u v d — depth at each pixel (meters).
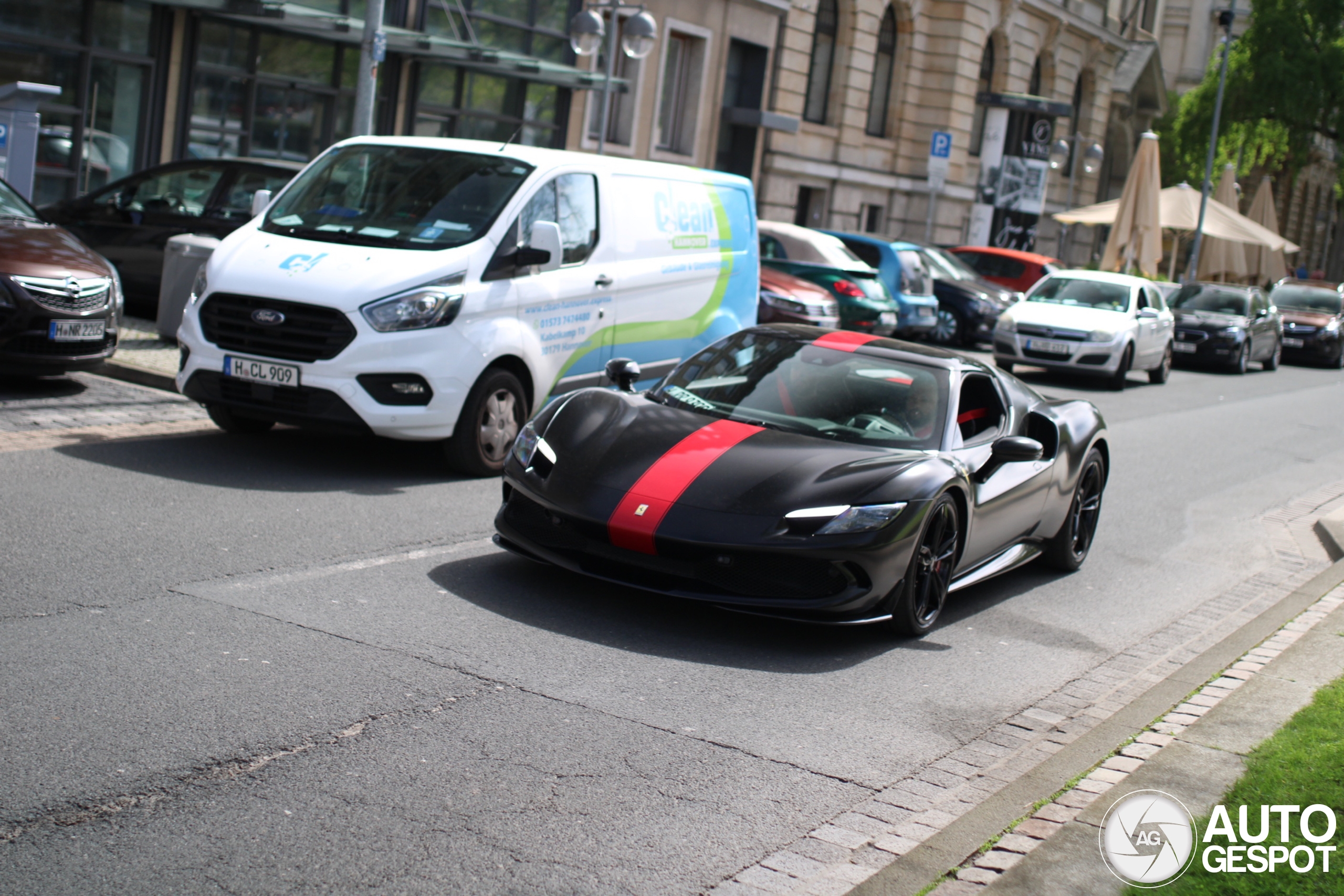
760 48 30.91
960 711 5.36
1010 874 3.59
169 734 4.20
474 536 7.18
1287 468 13.69
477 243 8.72
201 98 19.25
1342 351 30.75
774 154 32.03
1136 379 22.67
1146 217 30.05
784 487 5.91
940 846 3.83
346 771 4.07
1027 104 34.09
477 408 8.62
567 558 6.03
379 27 12.82
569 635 5.67
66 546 6.10
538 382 9.12
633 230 10.12
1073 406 8.24
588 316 9.56
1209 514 10.66
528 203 9.09
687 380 7.10
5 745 3.99
